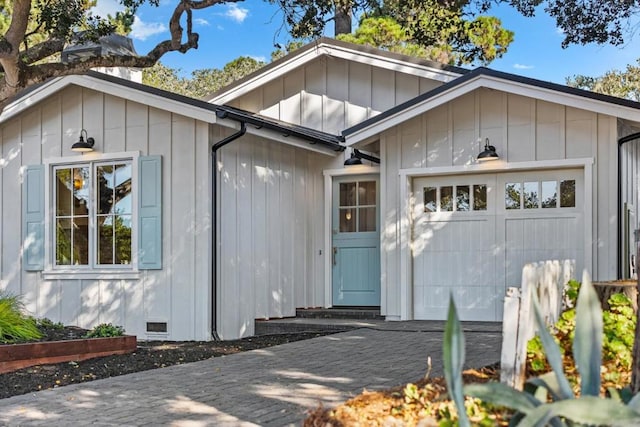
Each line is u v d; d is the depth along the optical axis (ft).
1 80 27.71
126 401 17.51
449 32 34.94
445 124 32.22
